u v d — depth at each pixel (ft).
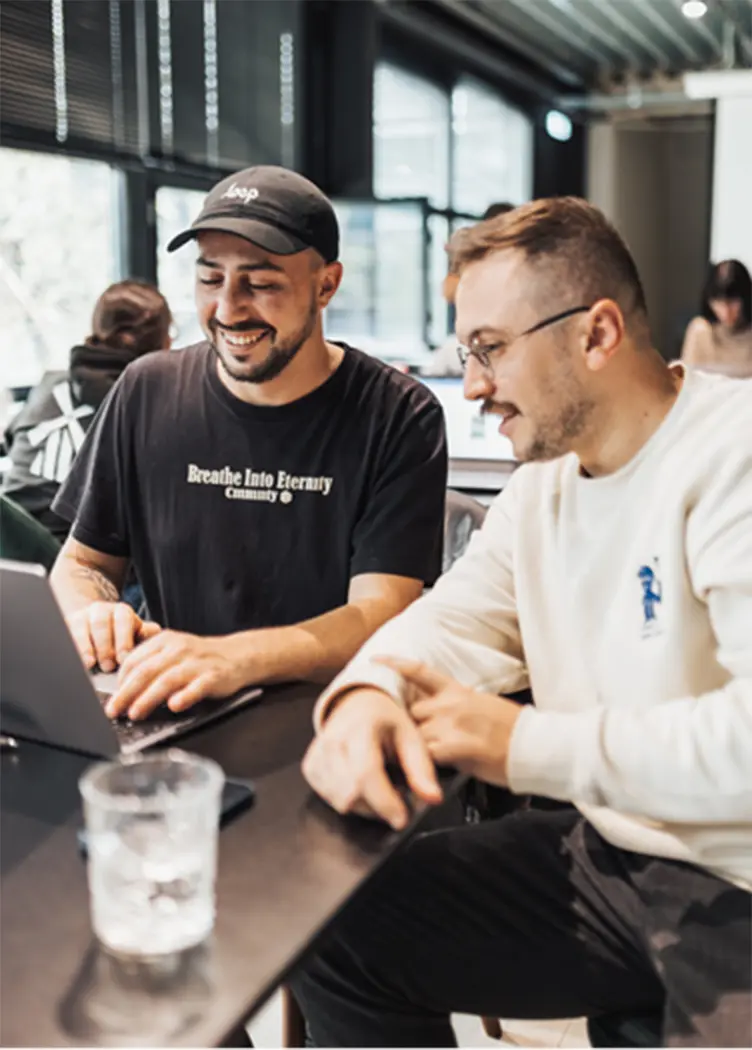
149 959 2.75
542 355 4.09
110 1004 2.58
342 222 26.76
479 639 4.75
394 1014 4.47
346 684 4.03
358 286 26.81
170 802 2.93
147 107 18.65
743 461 3.94
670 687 4.15
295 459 5.94
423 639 4.59
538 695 4.68
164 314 10.27
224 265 5.44
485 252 4.13
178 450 6.05
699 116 42.37
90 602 5.70
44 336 16.52
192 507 6.06
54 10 16.20
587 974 4.33
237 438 5.96
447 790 3.75
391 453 5.88
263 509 5.98
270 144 23.30
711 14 30.50
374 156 26.94
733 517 3.90
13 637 3.80
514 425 4.28
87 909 2.96
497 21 30.60
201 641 4.59
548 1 28.73
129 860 2.86
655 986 4.26
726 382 4.23
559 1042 6.84
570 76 37.29
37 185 16.40
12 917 2.93
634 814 3.81
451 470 11.35
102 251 18.03
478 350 4.20
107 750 3.88
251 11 22.11
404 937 4.40
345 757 3.59
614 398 4.17
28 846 3.29
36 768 3.82
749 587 3.80
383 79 28.55
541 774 3.74
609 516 4.33
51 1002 2.59
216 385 6.00
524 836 4.63
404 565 5.77
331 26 26.16
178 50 19.44
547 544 4.59
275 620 6.09
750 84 24.97
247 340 5.54
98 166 17.87
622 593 4.29
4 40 15.33
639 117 41.75
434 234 29.14
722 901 3.96
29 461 9.88
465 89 32.83
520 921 4.38
